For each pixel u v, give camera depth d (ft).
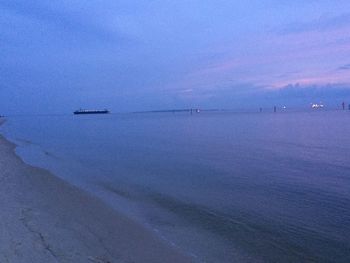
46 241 31.78
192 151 119.34
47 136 195.11
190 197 57.36
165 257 33.78
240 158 102.17
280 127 263.08
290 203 53.52
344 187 63.72
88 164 92.17
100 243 34.68
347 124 291.58
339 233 40.96
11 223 35.01
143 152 117.50
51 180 63.77
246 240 39.14
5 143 132.05
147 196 57.93
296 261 34.17
